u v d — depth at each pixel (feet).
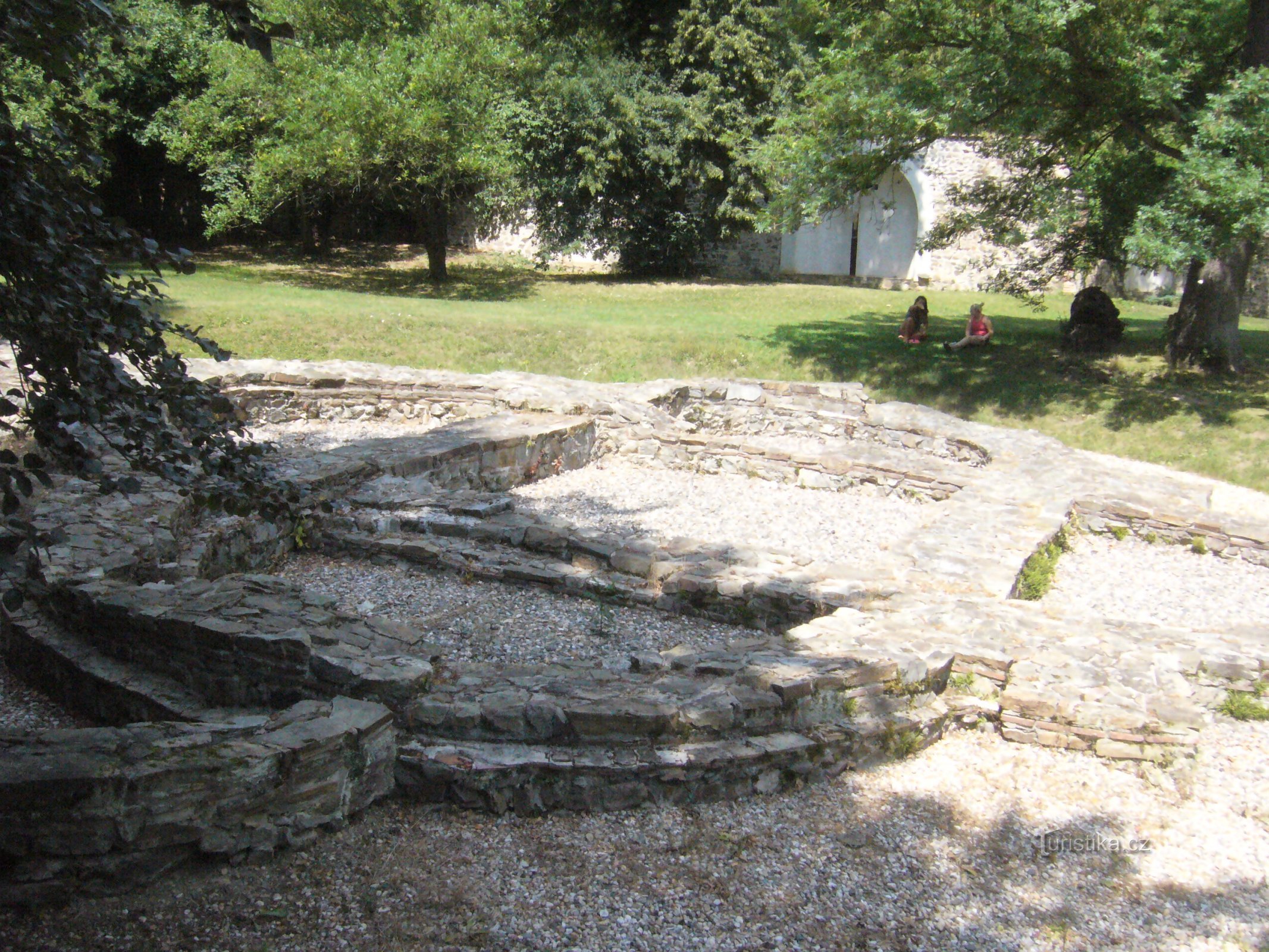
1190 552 29.60
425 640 19.38
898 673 16.35
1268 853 13.94
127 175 86.02
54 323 9.82
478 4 74.28
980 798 14.94
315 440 36.35
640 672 16.65
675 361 51.16
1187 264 49.06
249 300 53.98
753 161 55.77
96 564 18.58
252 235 94.32
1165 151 45.01
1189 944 12.05
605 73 76.13
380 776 13.52
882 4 47.85
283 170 61.67
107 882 11.27
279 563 24.23
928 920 12.12
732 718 14.60
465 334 50.85
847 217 87.04
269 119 63.87
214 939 10.92
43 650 17.06
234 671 15.19
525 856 12.82
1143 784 15.56
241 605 16.43
